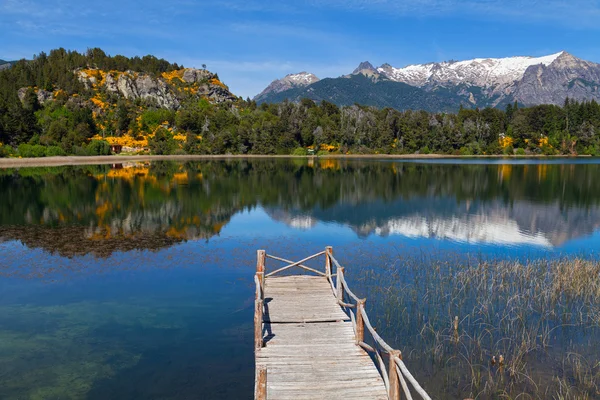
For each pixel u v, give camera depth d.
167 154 126.12
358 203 36.41
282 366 9.43
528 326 12.38
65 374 9.86
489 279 16.34
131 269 17.98
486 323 12.58
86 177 57.47
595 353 10.91
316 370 9.25
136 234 24.61
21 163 86.31
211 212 32.00
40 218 29.19
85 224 27.28
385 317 12.99
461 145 140.12
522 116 147.88
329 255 15.68
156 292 15.31
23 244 21.97
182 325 12.50
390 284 16.03
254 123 142.75
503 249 21.88
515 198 39.12
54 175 60.22
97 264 18.62
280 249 21.55
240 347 11.14
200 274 17.39
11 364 10.29
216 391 9.20
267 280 15.91
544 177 57.81
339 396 8.29
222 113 142.62
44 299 14.61
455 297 14.52
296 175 61.88
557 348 11.16
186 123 145.00
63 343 11.38
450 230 26.23
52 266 18.28
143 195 40.38
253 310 13.62
